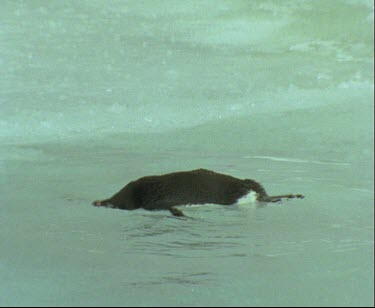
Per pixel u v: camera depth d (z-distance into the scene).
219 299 15.42
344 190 27.16
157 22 75.81
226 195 24.73
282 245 19.75
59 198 26.00
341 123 44.69
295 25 77.25
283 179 29.53
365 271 17.16
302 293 15.65
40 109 49.44
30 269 18.00
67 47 66.56
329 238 20.28
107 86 57.03
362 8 80.38
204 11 79.81
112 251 19.42
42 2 77.56
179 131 43.19
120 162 33.50
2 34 68.38
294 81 60.16
